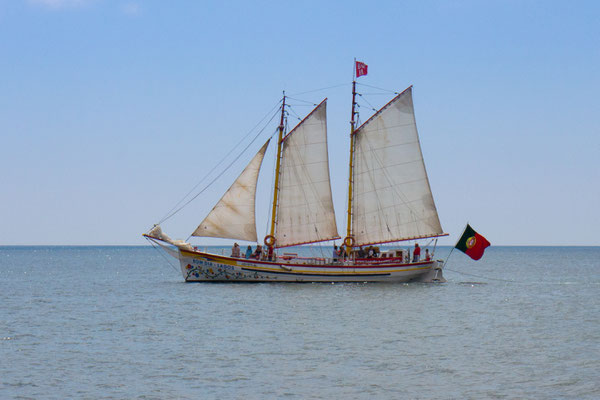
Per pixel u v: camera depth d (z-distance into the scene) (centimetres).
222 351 3344
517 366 3008
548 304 5603
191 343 3575
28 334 3903
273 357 3194
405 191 6944
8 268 13638
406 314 4778
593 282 8706
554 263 17788
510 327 4191
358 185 7100
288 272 6819
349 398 2511
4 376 2825
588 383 2697
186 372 2894
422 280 7088
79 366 3011
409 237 6956
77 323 4366
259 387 2652
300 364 3045
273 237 6925
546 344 3559
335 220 6912
